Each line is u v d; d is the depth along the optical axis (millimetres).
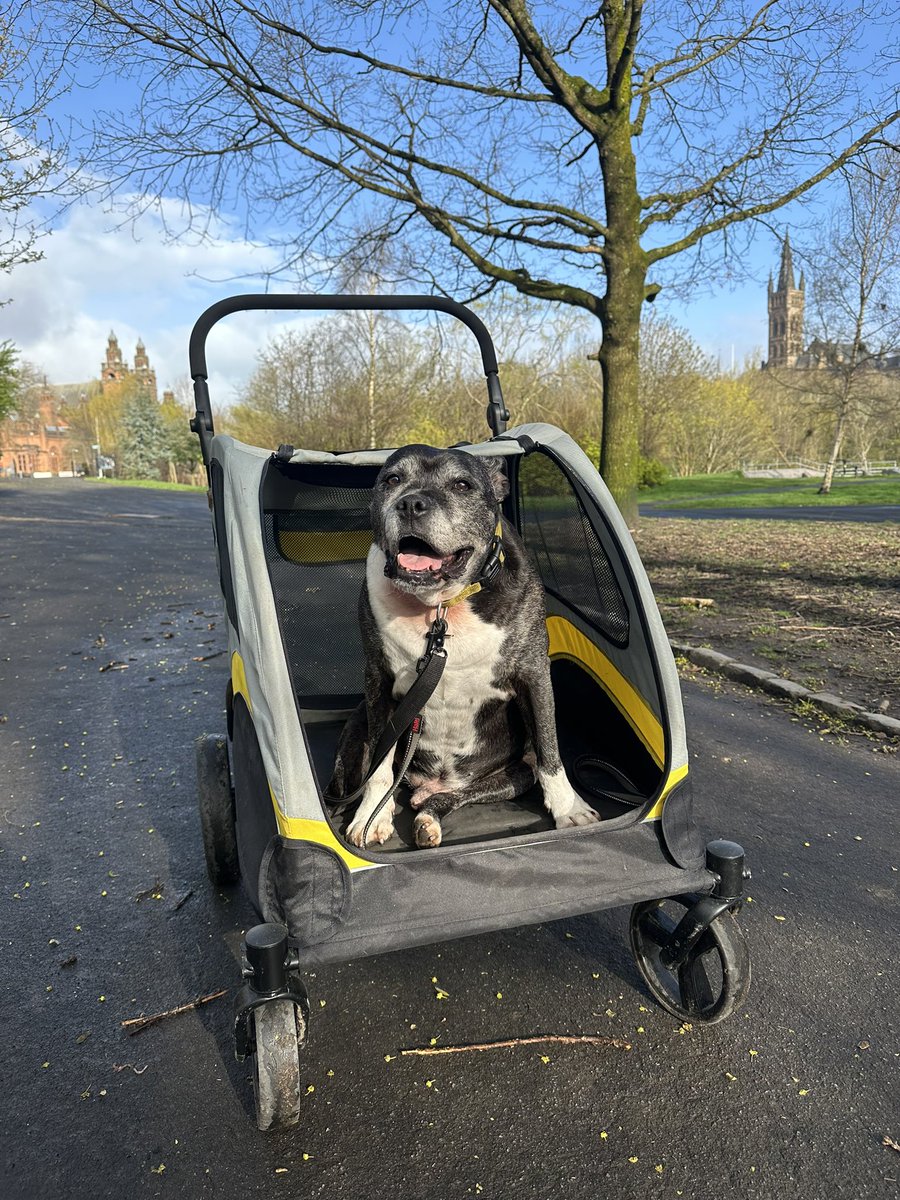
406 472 1221
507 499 1759
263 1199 907
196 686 2936
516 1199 898
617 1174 927
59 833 1819
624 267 5758
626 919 1442
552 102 5898
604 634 1345
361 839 1169
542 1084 1063
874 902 1461
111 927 1455
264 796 1047
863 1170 927
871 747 2186
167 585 5133
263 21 5238
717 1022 1128
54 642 3619
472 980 1278
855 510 9438
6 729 2504
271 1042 930
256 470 1156
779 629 3314
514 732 1411
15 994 1280
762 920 1409
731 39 5539
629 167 5609
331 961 933
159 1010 1236
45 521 9336
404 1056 1117
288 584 1837
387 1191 913
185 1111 1038
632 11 4844
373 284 7652
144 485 23375
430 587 1156
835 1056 1102
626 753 1325
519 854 1015
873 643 3049
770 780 1983
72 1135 1005
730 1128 988
